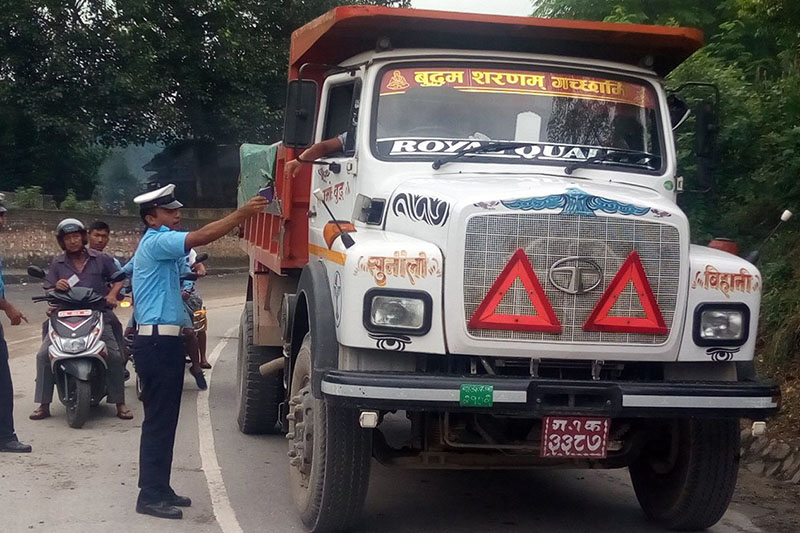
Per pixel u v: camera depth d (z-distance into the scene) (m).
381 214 5.41
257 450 7.65
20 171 28.23
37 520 5.71
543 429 4.75
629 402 4.73
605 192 5.02
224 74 27.88
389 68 5.89
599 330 4.79
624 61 6.29
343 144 6.17
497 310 4.70
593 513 6.21
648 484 6.00
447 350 4.72
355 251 4.76
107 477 6.70
